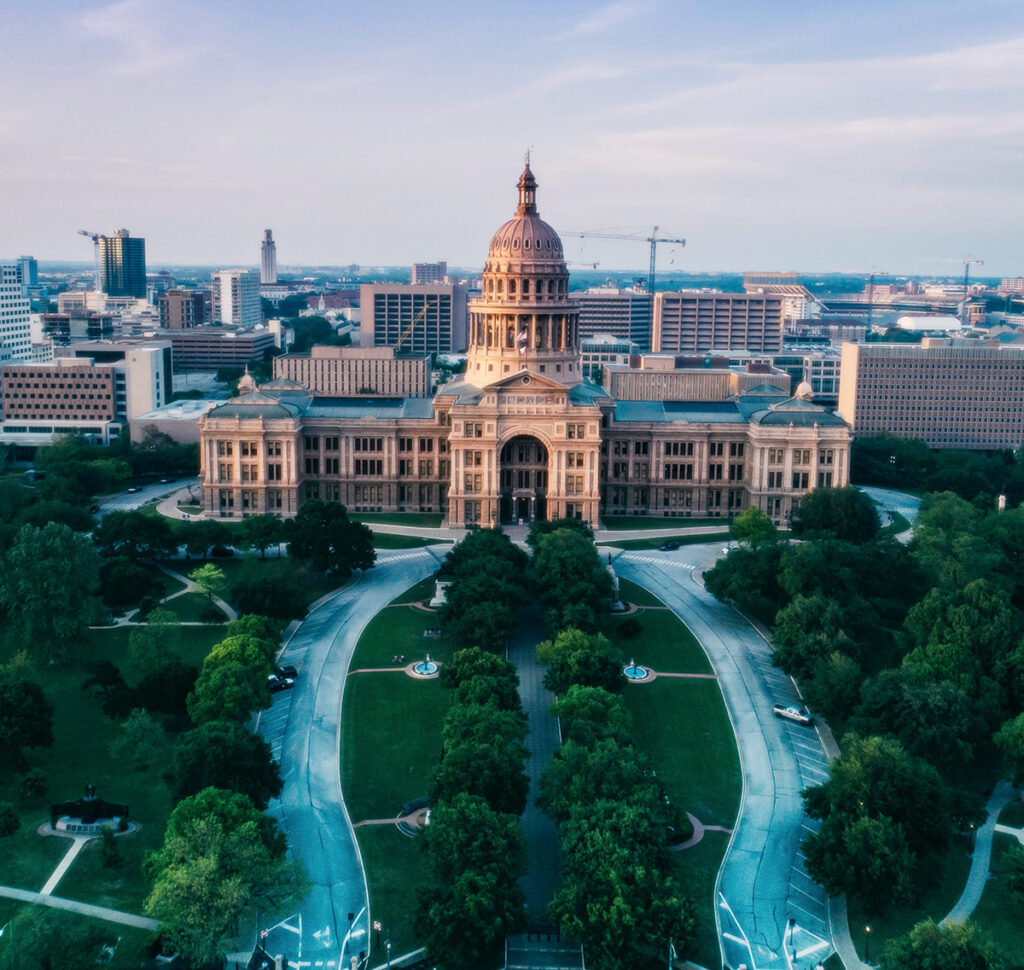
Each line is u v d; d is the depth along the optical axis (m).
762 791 148.25
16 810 139.25
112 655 191.50
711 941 117.06
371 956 114.12
